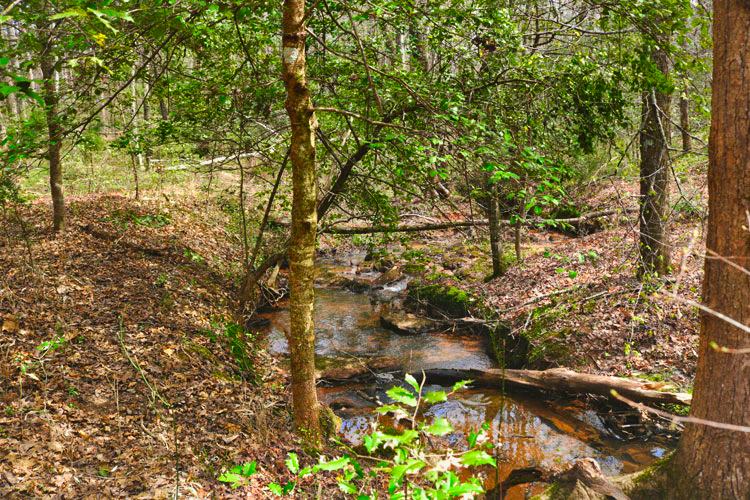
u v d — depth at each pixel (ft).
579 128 22.85
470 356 28.66
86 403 16.62
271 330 31.91
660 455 19.02
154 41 18.57
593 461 14.38
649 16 19.76
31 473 12.84
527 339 27.68
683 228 32.37
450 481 6.00
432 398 6.19
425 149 18.06
